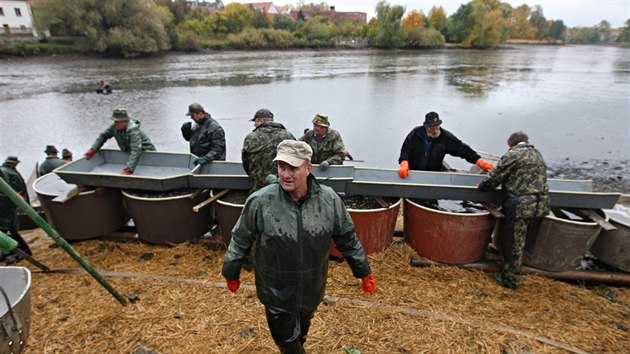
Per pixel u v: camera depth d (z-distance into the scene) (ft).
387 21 240.12
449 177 14.60
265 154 12.62
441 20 284.82
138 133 15.12
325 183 13.29
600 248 13.41
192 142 16.83
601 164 39.06
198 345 9.85
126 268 13.20
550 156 41.68
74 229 14.44
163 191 14.79
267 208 7.27
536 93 84.28
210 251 14.40
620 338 10.44
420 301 11.67
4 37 141.59
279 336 8.14
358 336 10.25
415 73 119.34
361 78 105.60
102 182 13.93
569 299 12.04
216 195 13.88
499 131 52.49
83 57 141.18
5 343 6.79
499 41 275.80
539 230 12.78
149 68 119.65
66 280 12.46
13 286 8.17
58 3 141.79
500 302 11.80
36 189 14.39
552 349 9.93
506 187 12.19
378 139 48.55
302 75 109.91
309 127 53.98
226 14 222.69
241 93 78.43
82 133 48.26
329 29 251.80
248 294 11.78
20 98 68.49
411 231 14.06
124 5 148.05
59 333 10.18
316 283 7.82
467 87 92.27
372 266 13.30
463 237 12.89
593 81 106.42
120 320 10.67
